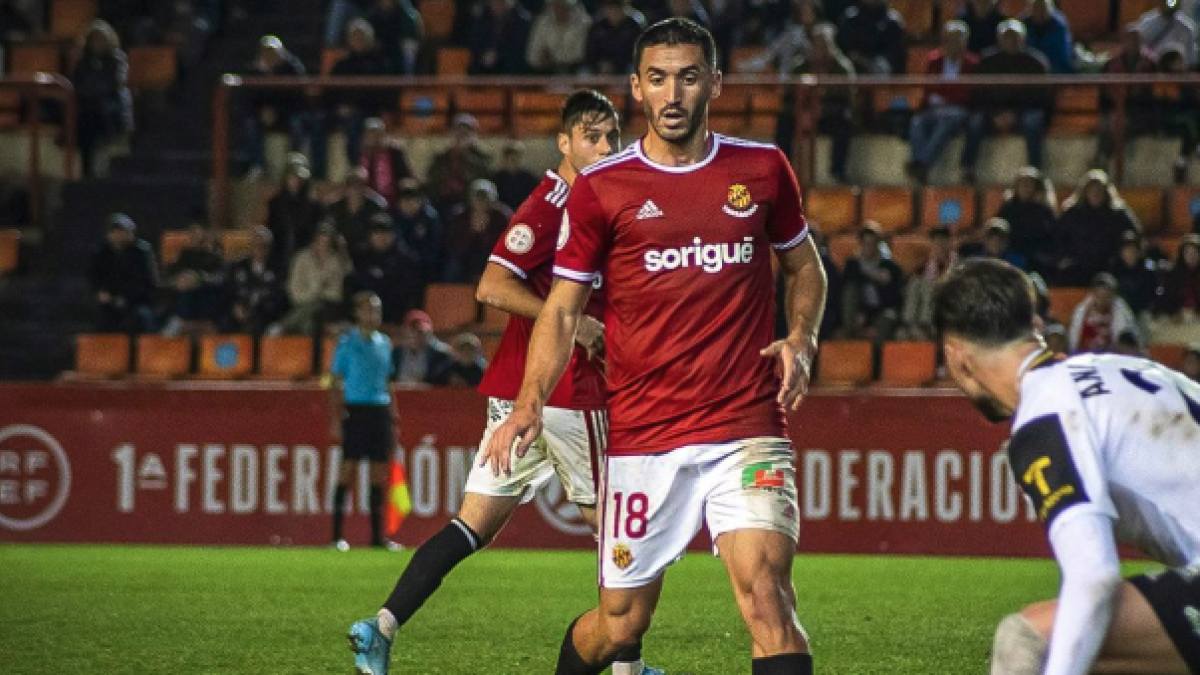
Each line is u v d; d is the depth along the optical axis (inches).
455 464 1488.7
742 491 499.8
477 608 975.0
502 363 688.4
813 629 883.4
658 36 509.0
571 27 1958.7
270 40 1950.1
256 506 1512.1
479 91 1962.4
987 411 421.4
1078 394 394.6
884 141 1866.4
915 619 930.1
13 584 1114.1
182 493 1515.7
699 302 509.4
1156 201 1785.2
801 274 538.3
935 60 1833.2
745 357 511.2
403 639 832.9
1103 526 378.0
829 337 1621.6
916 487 1435.8
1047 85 1772.9
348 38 2042.3
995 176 1835.6
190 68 2158.0
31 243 1971.0
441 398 1493.6
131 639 834.8
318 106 1925.4
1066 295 1616.6
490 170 1847.9
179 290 1776.6
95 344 1749.5
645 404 514.3
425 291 1739.7
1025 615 408.8
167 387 1521.9
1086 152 1839.3
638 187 511.5
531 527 1469.0
